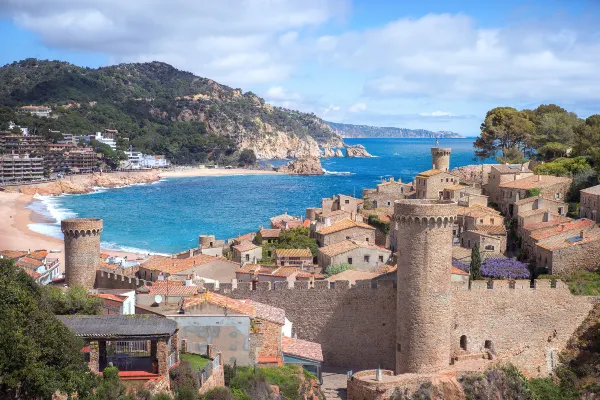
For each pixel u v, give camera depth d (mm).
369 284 88625
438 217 78500
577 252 108000
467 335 90312
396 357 83562
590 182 139875
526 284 92250
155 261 117125
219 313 65312
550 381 90500
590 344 92250
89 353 50031
